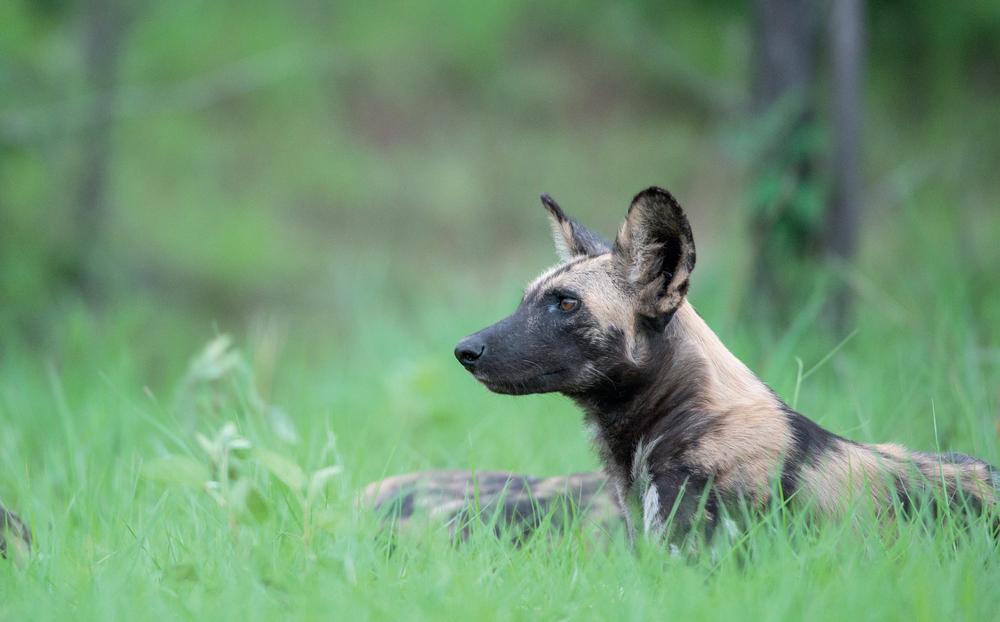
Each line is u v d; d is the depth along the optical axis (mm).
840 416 8492
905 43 17062
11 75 18781
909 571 5566
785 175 11969
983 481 6547
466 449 9078
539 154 26875
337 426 9789
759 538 5945
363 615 5340
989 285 11695
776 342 10812
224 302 23203
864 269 12883
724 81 17578
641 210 6668
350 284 21188
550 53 28625
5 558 6438
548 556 6355
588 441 7184
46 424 10812
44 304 18109
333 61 27125
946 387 8773
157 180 25328
